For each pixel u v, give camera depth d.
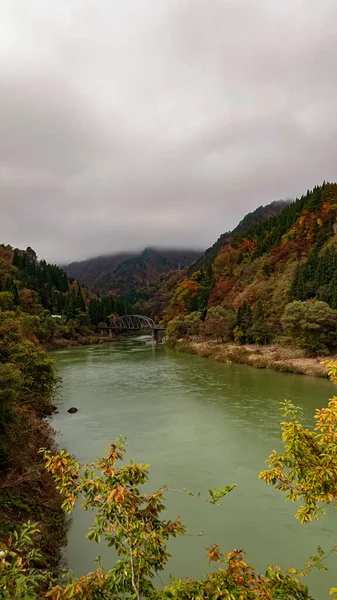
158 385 40.25
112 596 4.45
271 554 12.05
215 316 77.88
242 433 23.62
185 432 24.16
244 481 17.14
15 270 133.38
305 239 90.75
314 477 5.86
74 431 24.80
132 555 4.64
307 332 51.12
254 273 96.06
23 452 16.59
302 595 4.61
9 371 14.75
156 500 5.25
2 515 12.23
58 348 89.94
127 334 145.12
